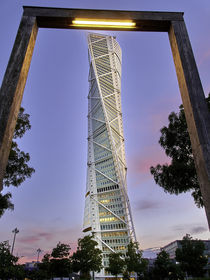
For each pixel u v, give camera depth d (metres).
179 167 21.28
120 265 60.72
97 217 132.50
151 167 24.16
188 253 54.25
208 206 5.99
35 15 8.51
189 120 7.25
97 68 190.50
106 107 170.75
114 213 128.75
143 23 8.91
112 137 154.75
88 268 55.19
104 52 197.50
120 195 132.75
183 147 23.36
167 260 61.47
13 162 23.50
